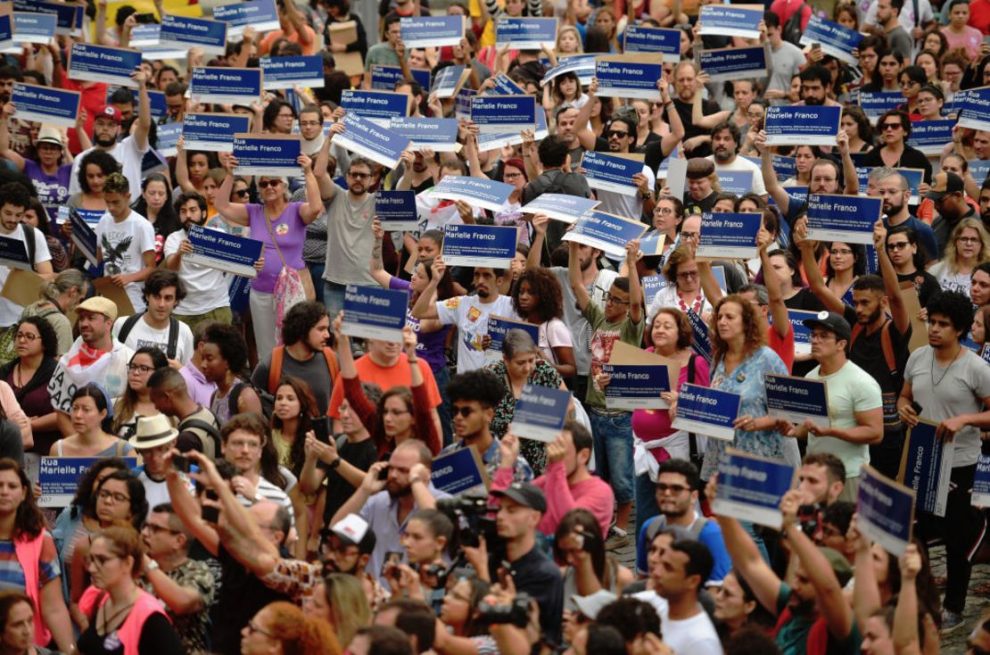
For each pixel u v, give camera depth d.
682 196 28.17
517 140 29.27
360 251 27.11
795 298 24.77
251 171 26.78
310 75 32.50
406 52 37.56
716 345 20.58
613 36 38.69
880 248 23.00
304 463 20.36
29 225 27.62
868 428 20.31
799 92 34.00
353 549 15.90
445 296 25.47
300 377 22.55
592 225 24.22
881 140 30.95
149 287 24.45
